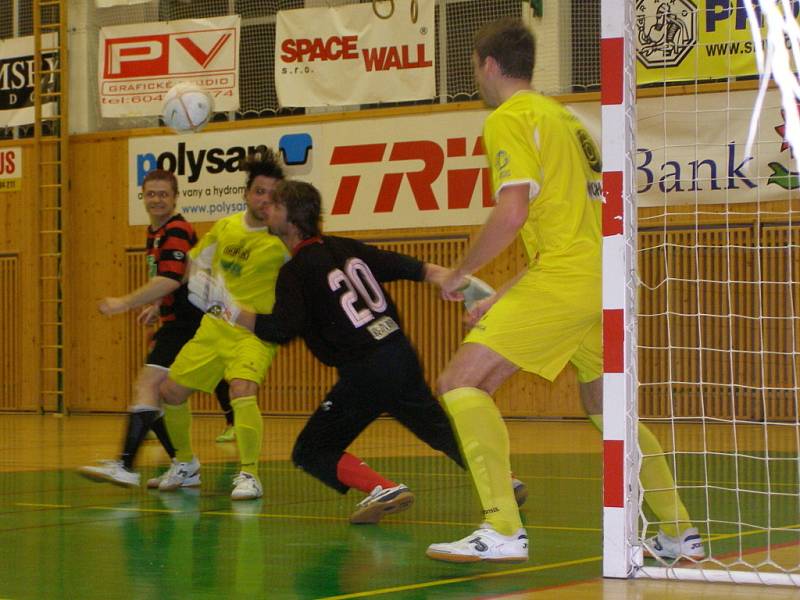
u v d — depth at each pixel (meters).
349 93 27.59
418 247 27.38
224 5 29.84
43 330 30.97
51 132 31.05
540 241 7.64
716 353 24.27
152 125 30.78
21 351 31.23
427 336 27.61
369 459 16.89
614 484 7.20
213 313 10.08
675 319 24.56
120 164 30.33
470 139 26.81
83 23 30.88
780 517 10.20
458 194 26.95
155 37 29.38
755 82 22.92
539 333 7.46
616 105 7.32
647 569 7.21
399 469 15.30
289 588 6.90
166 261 12.55
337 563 7.89
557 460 16.42
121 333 30.38
